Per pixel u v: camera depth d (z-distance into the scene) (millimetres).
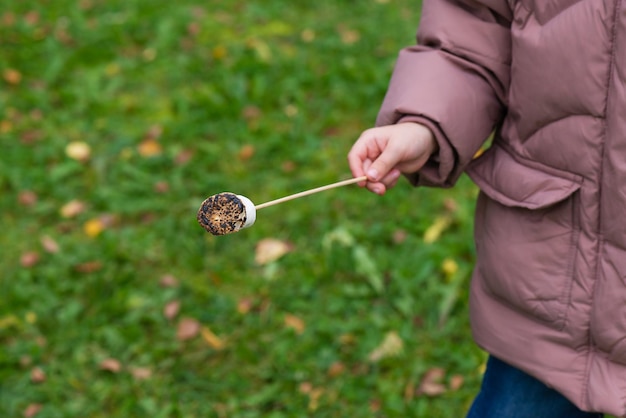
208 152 2078
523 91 1066
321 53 2500
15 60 2469
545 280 1077
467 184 1946
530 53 1049
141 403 1518
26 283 1721
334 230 1808
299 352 1587
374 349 1579
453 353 1568
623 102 990
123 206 1920
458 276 1678
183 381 1559
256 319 1648
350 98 2266
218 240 1809
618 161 1004
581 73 1012
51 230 1868
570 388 1080
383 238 1791
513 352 1116
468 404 1503
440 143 1092
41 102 2275
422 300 1656
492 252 1114
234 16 2740
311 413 1499
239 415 1502
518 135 1095
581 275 1057
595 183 1030
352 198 1909
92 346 1612
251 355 1578
